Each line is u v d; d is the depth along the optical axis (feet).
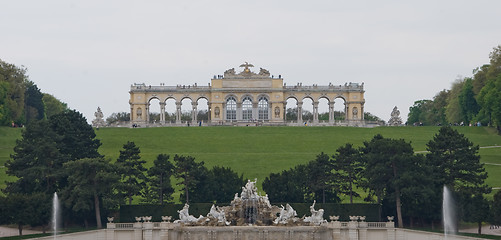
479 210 433.48
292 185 497.87
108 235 442.50
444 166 478.59
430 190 453.99
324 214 475.72
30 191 490.49
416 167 473.67
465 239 397.39
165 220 447.42
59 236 411.75
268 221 460.14
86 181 464.24
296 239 429.79
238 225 454.40
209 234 429.79
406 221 475.31
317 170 501.15
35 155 496.64
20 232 447.01
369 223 445.37
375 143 486.79
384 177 477.77
